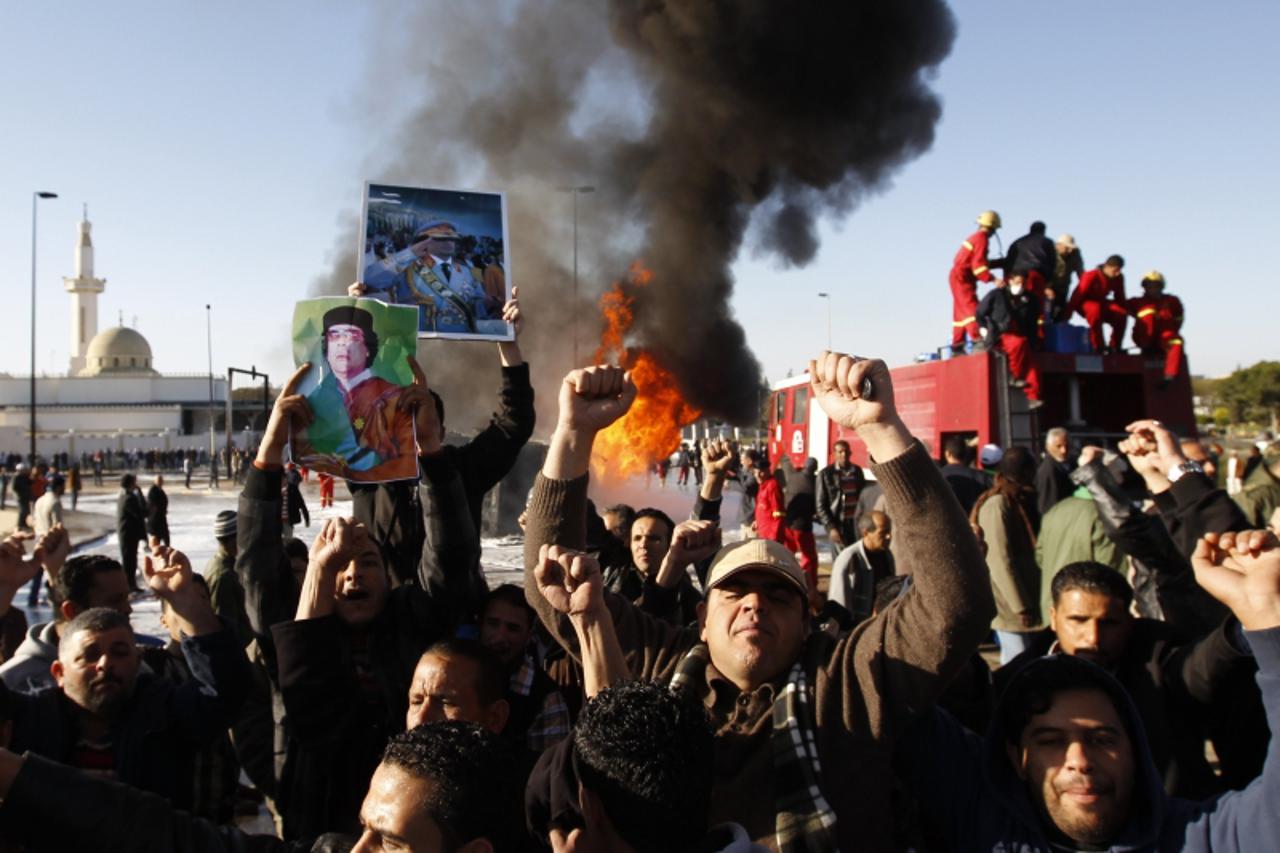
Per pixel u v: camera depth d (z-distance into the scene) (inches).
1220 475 427.5
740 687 99.7
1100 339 526.9
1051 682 92.0
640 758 74.8
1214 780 124.0
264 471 135.3
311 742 118.1
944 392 507.8
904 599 98.0
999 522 258.7
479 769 78.6
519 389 167.9
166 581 128.3
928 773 100.0
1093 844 90.0
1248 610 91.9
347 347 137.1
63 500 1427.2
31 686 148.7
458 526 139.4
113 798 86.0
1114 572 130.3
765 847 81.0
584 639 98.6
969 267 512.1
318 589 121.4
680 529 157.6
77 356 4301.2
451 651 112.2
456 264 160.2
